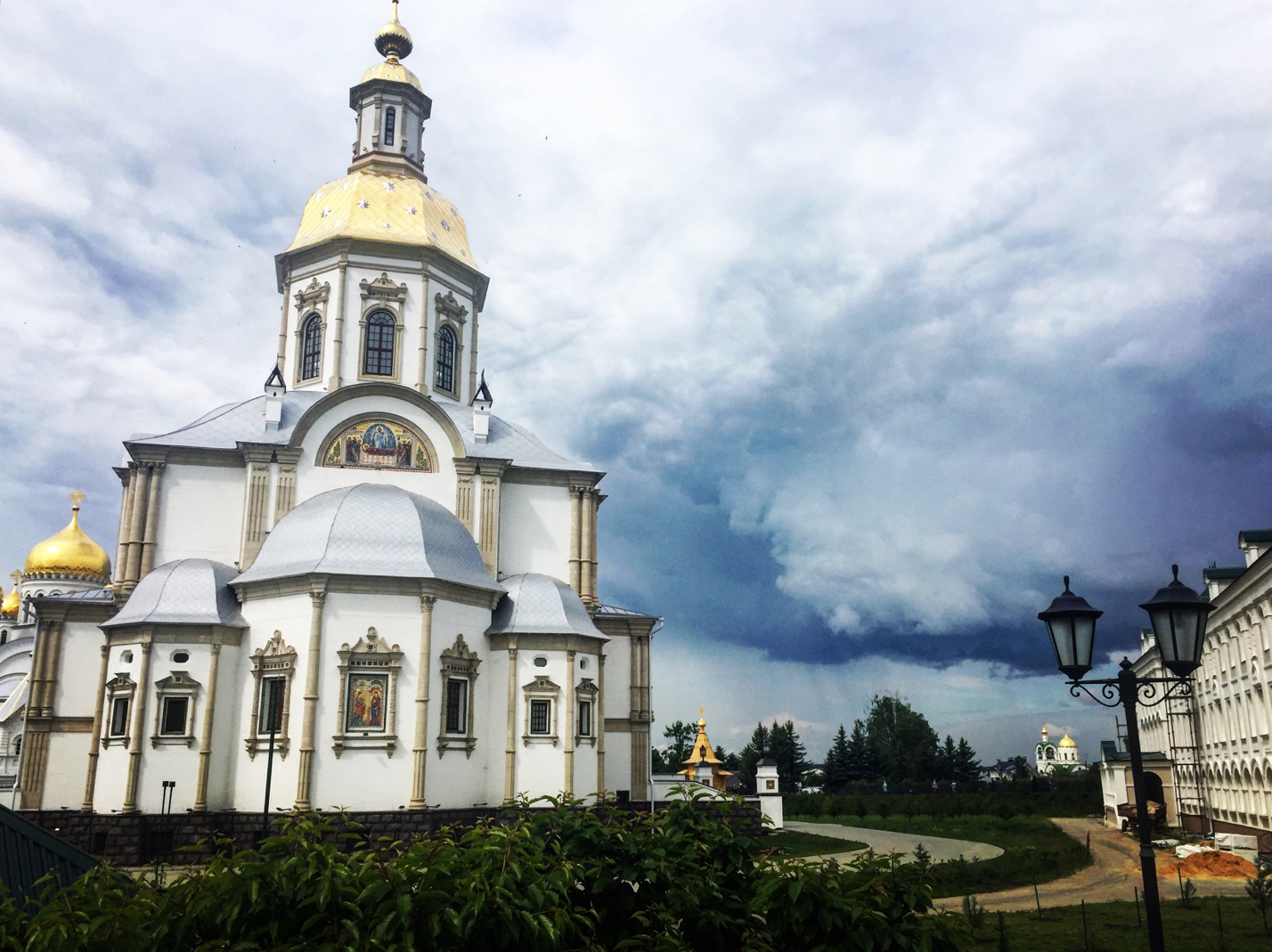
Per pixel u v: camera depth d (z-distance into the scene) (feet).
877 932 33.96
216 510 167.73
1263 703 159.84
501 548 177.17
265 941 29.17
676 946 32.83
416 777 138.62
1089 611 48.67
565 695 152.35
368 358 188.14
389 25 218.59
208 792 139.64
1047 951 84.07
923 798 264.72
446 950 29.09
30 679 157.17
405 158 210.59
